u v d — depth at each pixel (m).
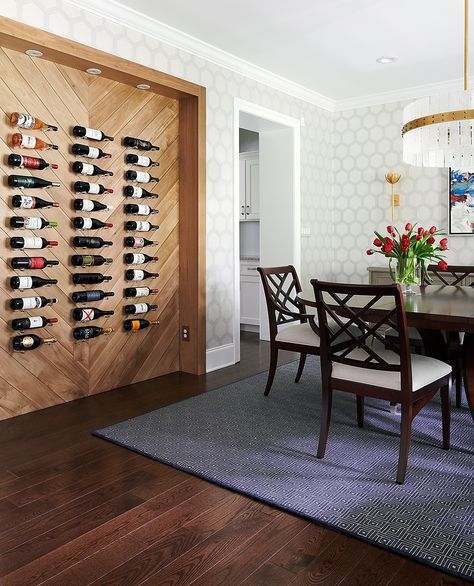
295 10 3.43
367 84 4.99
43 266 3.15
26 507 2.08
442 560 1.71
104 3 3.26
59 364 3.39
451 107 2.92
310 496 2.14
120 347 3.78
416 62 4.38
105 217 3.61
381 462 2.48
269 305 3.51
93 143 3.49
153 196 3.82
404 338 2.25
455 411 3.21
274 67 4.50
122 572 1.67
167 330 4.13
